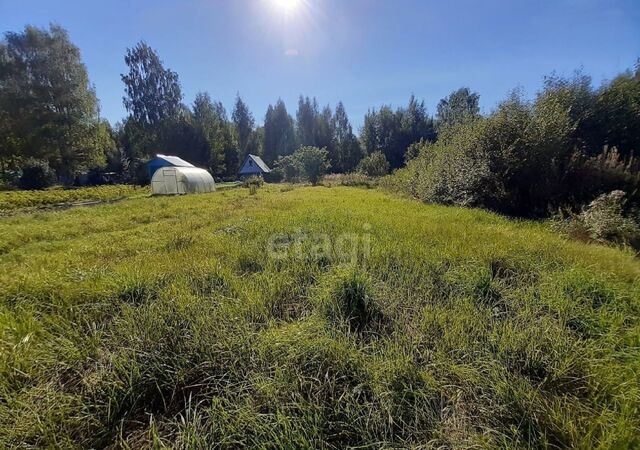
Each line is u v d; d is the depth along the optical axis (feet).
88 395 5.64
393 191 50.08
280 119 171.42
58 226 23.68
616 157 25.25
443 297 9.45
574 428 4.77
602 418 4.95
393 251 13.00
